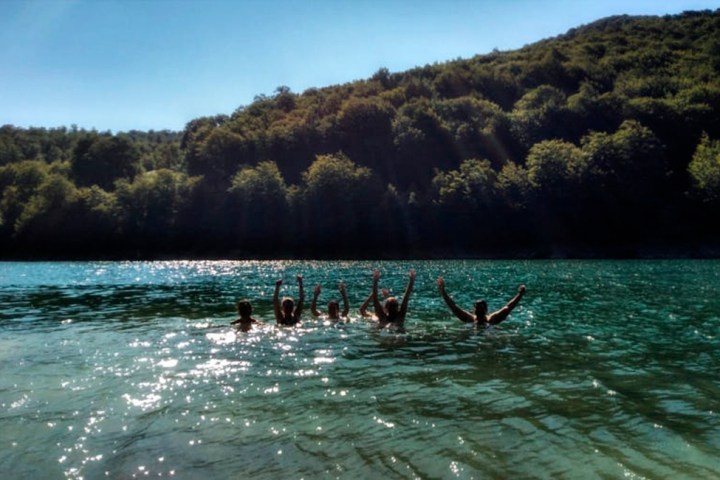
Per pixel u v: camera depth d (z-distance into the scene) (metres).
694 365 9.85
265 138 116.38
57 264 71.00
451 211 82.38
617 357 10.49
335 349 11.02
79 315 17.39
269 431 6.50
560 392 8.04
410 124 106.00
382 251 84.12
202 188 94.19
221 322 15.22
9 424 6.79
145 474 5.41
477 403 7.51
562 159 82.38
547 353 10.77
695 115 94.38
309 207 87.94
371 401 7.60
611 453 5.86
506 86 134.38
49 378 8.91
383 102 117.69
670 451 5.93
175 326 14.42
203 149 116.88
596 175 79.38
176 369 9.45
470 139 103.75
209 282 34.19
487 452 5.88
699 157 82.88
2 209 96.25
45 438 6.34
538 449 5.95
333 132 112.38
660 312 17.44
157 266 63.12
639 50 133.88
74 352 10.98
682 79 112.12
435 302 20.33
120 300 22.52
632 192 78.56
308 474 5.39
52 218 91.62
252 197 89.88
